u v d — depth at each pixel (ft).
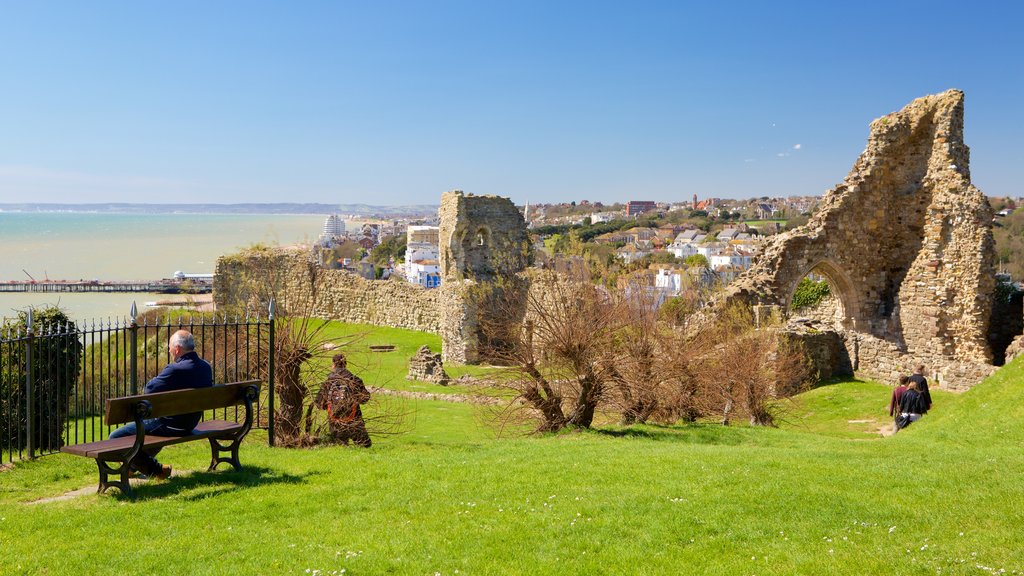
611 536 24.03
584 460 36.83
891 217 108.58
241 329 69.87
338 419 43.83
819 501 27.81
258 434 46.60
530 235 135.44
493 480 31.78
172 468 35.40
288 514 26.68
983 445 43.21
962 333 99.04
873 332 108.88
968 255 98.37
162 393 29.71
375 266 337.93
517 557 22.26
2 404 38.01
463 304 116.16
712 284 102.01
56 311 46.03
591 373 54.54
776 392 75.15
